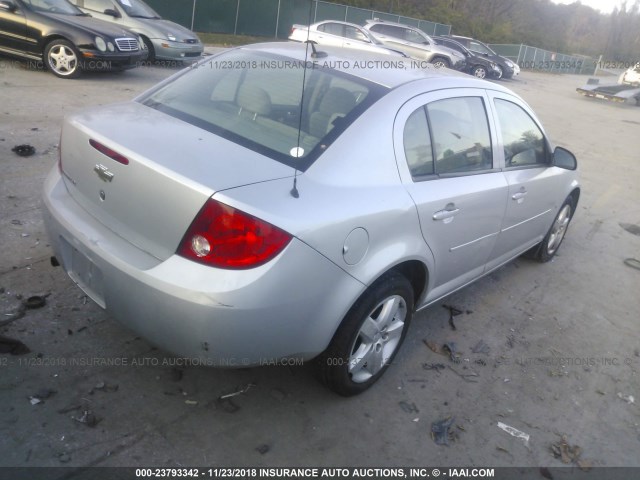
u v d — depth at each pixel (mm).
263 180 2400
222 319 2248
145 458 2502
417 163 3041
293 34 19000
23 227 4281
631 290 5188
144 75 11656
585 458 2961
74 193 2807
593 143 12883
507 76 27422
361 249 2609
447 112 3330
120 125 2727
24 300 3404
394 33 21844
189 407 2824
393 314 3045
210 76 3283
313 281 2420
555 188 4703
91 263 2588
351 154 2689
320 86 3025
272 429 2777
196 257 2283
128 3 12812
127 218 2498
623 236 6676
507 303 4516
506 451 2912
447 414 3105
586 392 3525
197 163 2402
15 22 9602
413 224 2904
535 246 5191
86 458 2447
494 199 3650
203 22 24062
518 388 3447
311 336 2551
